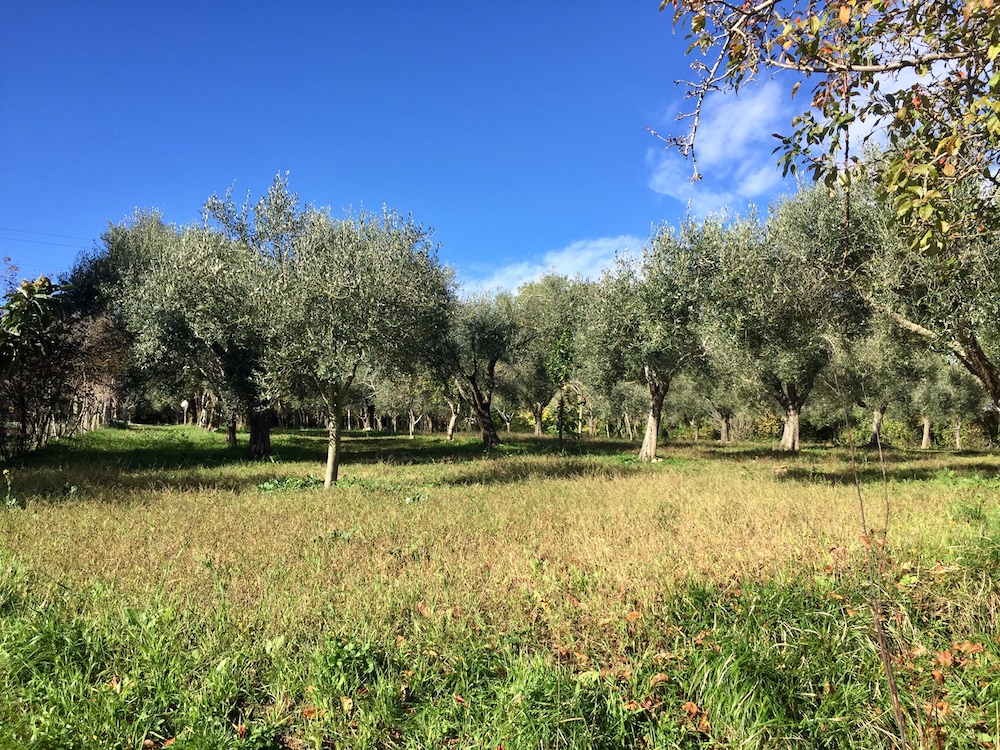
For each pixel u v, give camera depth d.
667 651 3.98
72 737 3.16
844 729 3.24
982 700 3.31
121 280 20.39
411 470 16.17
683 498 9.81
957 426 33.84
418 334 14.17
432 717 3.41
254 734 3.25
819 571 5.01
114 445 22.38
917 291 9.95
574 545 6.61
